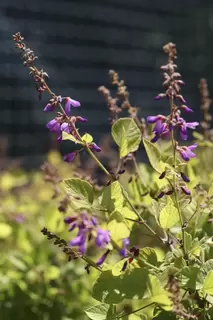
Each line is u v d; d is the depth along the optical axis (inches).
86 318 68.7
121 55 250.1
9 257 71.0
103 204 49.7
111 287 47.1
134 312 49.5
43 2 232.8
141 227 54.2
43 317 68.9
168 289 45.6
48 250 73.4
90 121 230.1
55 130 49.2
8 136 211.2
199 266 49.0
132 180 58.1
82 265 72.7
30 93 217.2
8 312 68.5
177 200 49.3
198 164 68.6
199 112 233.6
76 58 237.9
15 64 217.5
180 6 268.5
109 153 105.6
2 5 222.1
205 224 53.6
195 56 265.7
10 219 77.1
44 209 75.1
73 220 44.0
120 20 253.1
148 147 50.1
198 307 49.1
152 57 256.8
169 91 49.4
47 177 64.4
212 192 51.1
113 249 50.5
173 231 55.4
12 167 108.6
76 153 50.1
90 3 245.8
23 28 226.5
